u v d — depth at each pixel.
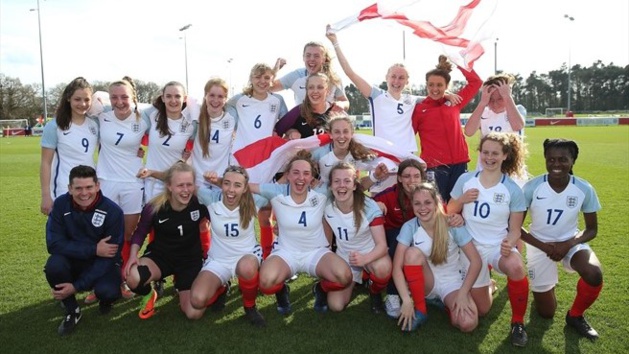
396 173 4.76
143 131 4.90
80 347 3.52
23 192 10.77
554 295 4.01
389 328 3.80
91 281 3.92
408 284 4.00
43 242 6.41
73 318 3.82
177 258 4.25
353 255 3.96
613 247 5.67
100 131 4.79
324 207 4.29
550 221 3.97
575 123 45.38
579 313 3.67
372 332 3.73
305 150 4.57
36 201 9.58
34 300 4.44
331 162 4.74
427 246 3.92
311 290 4.75
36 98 61.25
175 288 4.57
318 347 3.47
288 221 4.23
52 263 3.85
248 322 3.95
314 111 5.24
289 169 4.16
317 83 5.06
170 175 4.05
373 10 5.21
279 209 4.27
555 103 86.38
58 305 4.33
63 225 4.05
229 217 4.10
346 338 3.62
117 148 4.80
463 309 3.70
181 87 4.82
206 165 5.12
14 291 4.66
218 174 5.18
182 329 3.83
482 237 4.05
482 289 3.97
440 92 5.23
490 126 5.50
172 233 4.17
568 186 3.91
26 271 5.23
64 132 4.57
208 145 5.04
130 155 4.87
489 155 3.94
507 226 4.04
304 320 3.99
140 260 4.13
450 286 3.96
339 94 5.87
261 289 4.00
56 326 3.89
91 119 4.77
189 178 4.05
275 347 3.48
